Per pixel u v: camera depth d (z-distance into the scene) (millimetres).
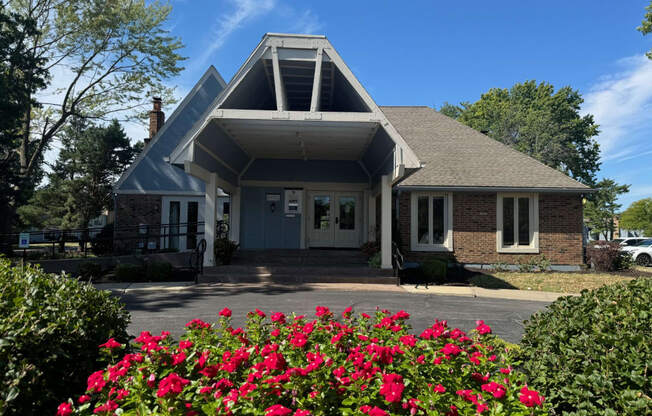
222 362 3152
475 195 16734
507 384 3000
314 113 11070
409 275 14742
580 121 46375
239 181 16547
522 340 4008
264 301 9672
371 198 16766
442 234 16703
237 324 7312
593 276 15125
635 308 3346
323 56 11203
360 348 3514
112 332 3701
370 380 2830
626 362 2793
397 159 11125
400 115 22391
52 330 2906
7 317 2910
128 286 11883
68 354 3143
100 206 32844
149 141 21859
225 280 12469
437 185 16266
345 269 12922
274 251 15148
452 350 3066
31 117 25719
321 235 16938
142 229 19641
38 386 2807
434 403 2506
